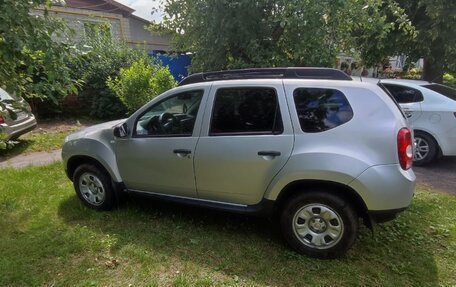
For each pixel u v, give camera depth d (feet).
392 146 9.63
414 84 20.83
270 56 15.75
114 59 37.65
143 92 31.22
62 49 11.37
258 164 10.75
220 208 11.79
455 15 26.40
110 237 12.09
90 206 14.56
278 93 10.68
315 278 9.77
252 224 13.03
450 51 29.14
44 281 9.84
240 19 15.26
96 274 10.14
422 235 12.04
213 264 10.52
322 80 10.56
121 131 13.20
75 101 38.27
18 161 23.30
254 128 10.94
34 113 35.76
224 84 11.51
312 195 10.30
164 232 12.50
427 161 20.30
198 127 11.74
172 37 19.01
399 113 10.19
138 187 13.44
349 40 16.80
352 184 9.66
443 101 19.76
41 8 12.53
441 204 14.70
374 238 11.80
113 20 48.47
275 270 10.16
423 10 29.84
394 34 30.14
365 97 10.02
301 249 10.75
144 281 9.80
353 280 9.64
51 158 23.91
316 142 10.11
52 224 13.20
